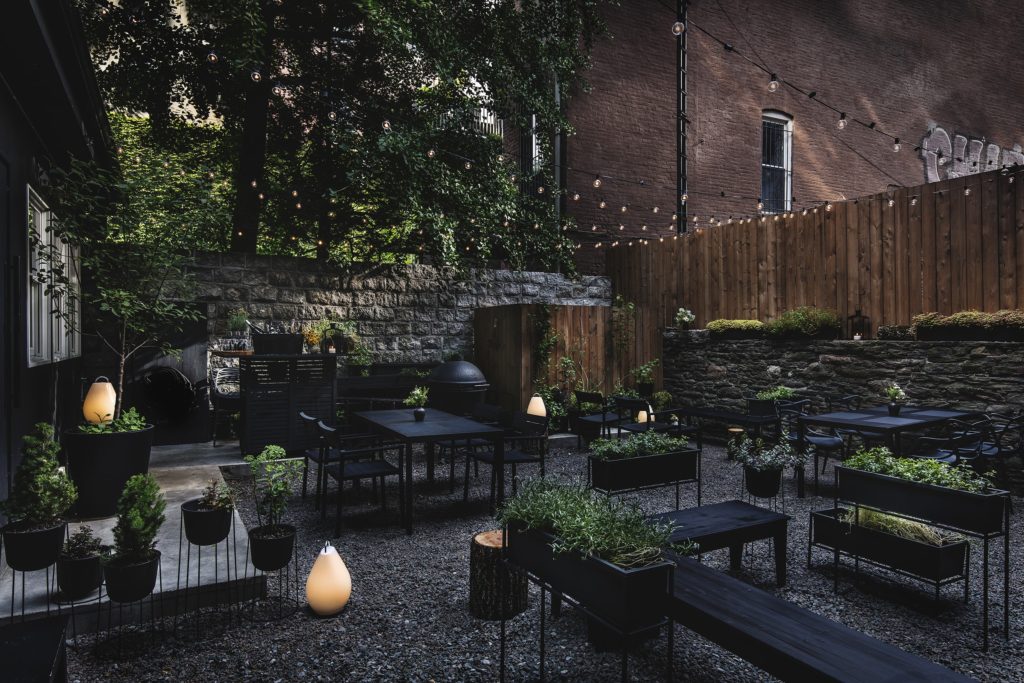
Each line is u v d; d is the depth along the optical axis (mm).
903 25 15930
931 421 6109
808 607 3756
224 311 8812
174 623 3436
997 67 17328
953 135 16609
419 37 9133
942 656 3186
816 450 6520
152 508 3393
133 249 6316
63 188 5508
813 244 9266
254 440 7531
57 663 2088
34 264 5191
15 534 3268
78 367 7395
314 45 11086
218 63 9852
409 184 9242
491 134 11344
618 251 12289
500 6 10305
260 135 10852
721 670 3061
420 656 3168
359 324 9820
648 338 10984
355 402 9219
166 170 6863
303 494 6230
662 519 3955
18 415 4551
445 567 4414
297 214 11727
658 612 2367
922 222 8070
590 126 12617
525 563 2867
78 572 3287
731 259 10320
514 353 9828
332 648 3240
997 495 3291
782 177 14719
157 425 8070
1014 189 7191
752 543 4965
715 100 13773
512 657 3170
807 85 14742
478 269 10609
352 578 4207
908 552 3725
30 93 4680
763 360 9516
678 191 12398
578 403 8727
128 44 10172
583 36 11469
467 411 8812
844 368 8516
